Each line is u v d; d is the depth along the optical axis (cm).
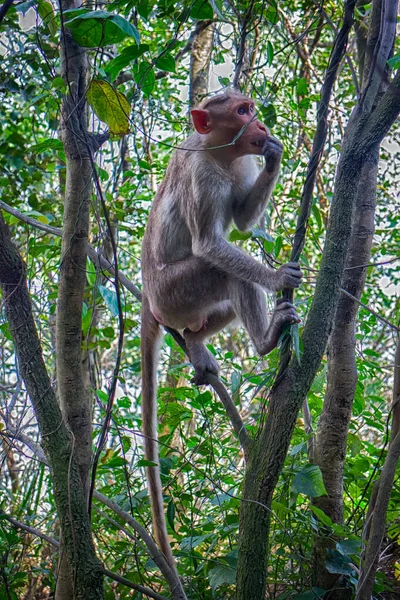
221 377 581
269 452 385
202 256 507
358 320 603
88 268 535
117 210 702
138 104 727
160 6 477
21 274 415
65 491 397
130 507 495
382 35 404
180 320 551
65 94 427
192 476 552
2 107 829
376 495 420
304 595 440
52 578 557
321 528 459
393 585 507
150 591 403
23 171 778
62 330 432
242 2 613
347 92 875
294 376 387
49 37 610
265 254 510
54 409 409
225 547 561
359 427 570
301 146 852
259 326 506
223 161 526
